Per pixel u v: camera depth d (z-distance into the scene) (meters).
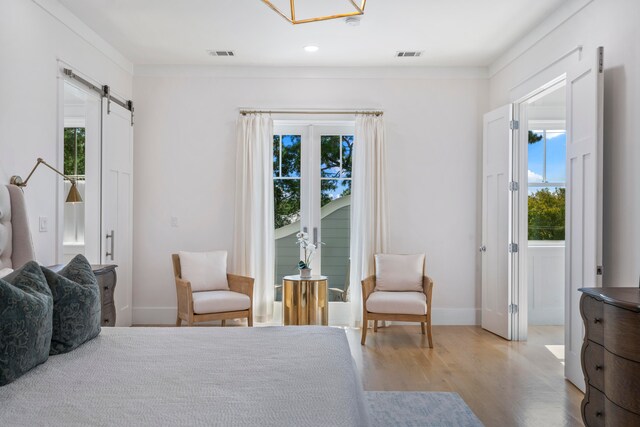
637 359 2.21
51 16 3.79
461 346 4.73
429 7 4.04
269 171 5.59
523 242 4.95
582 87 3.52
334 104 5.69
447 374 3.87
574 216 3.63
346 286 5.77
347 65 5.64
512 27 4.48
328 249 5.79
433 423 2.93
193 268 5.05
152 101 5.63
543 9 4.07
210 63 5.57
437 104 5.71
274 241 5.77
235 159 5.64
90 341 2.31
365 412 1.87
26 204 3.42
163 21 4.33
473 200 5.71
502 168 5.09
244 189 5.51
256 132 5.57
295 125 5.79
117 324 5.04
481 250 5.50
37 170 3.57
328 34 4.67
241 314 4.77
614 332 2.36
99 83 4.69
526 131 4.98
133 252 5.61
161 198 5.63
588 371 2.74
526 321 4.96
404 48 5.06
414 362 4.20
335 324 5.75
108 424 1.36
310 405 1.50
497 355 4.41
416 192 5.71
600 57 3.27
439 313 5.70
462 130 5.72
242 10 4.09
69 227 5.91
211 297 4.69
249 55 5.28
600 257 3.24
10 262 3.12
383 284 5.18
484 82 5.73
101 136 4.63
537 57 4.49
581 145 3.52
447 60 5.48
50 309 1.99
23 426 1.34
